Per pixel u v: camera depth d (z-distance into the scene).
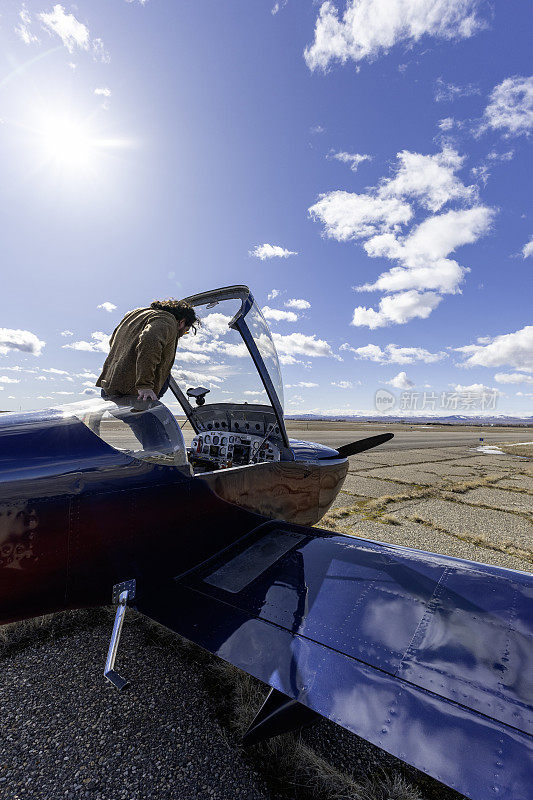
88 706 1.81
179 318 2.53
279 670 1.28
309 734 1.73
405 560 1.87
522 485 9.16
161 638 2.38
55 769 1.47
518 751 0.95
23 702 1.83
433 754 0.96
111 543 1.68
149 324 2.30
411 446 21.66
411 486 8.62
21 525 1.47
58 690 1.92
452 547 4.57
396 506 6.62
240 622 1.54
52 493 1.52
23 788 1.39
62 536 1.55
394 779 1.51
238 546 2.24
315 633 1.43
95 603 1.71
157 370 2.40
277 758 1.55
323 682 1.21
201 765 1.51
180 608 1.69
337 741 1.70
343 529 5.14
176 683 1.99
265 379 2.79
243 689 1.88
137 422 1.88
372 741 1.01
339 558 1.94
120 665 2.12
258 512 2.53
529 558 4.28
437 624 1.40
